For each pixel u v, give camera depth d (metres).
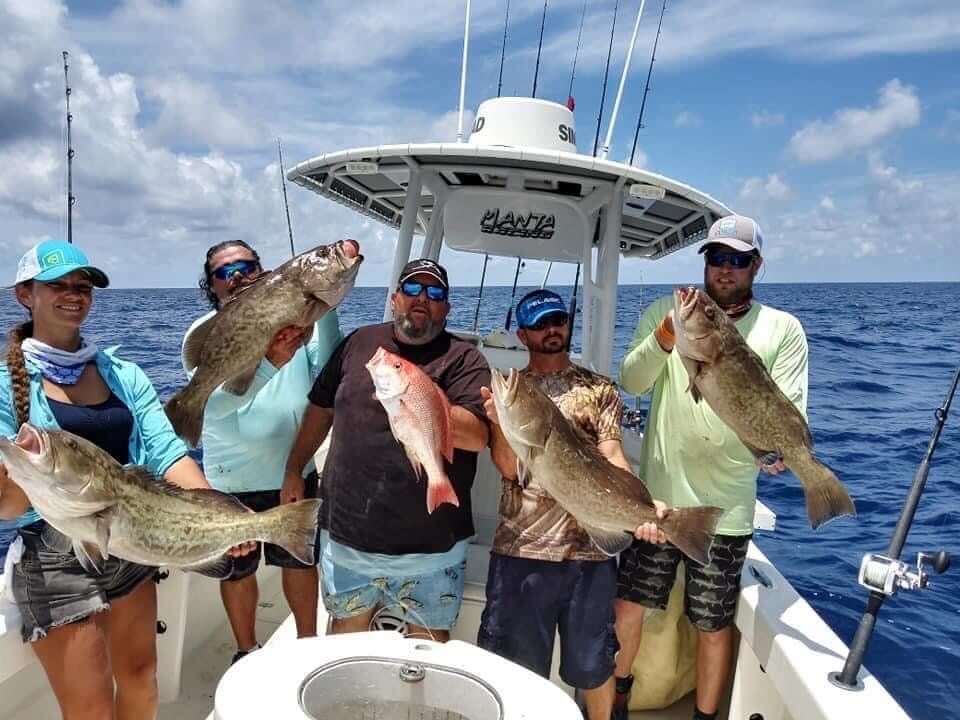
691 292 2.55
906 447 9.72
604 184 4.03
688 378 2.94
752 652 3.07
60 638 2.34
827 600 4.99
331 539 2.98
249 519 2.43
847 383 14.96
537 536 2.81
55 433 2.09
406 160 4.03
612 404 2.88
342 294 2.75
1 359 2.39
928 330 28.72
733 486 2.97
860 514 7.04
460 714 1.93
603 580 2.82
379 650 2.02
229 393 2.91
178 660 3.38
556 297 2.89
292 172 4.14
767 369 2.81
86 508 2.13
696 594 3.04
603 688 2.91
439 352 2.97
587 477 2.47
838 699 2.36
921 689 3.93
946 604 4.91
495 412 2.50
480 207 4.32
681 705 3.46
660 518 2.46
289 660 1.92
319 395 3.16
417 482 2.87
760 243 2.96
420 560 2.91
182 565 2.37
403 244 4.18
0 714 2.69
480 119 4.00
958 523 6.77
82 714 2.37
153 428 2.69
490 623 2.87
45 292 2.38
